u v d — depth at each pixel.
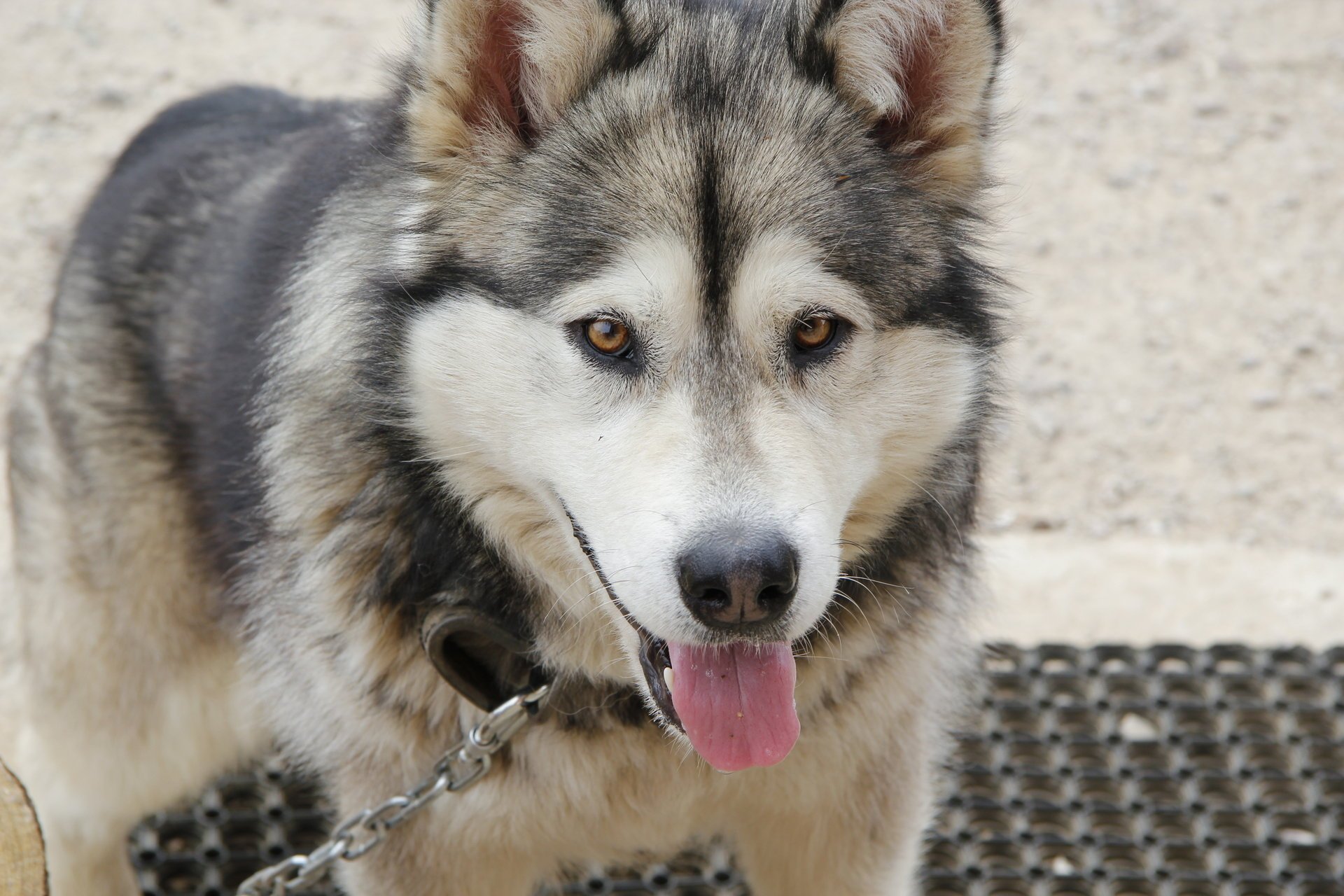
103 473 4.47
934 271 3.44
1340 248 8.79
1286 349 8.08
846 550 3.59
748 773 3.75
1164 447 7.46
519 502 3.51
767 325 3.21
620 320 3.20
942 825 5.15
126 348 4.54
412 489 3.60
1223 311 8.36
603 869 4.96
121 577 4.47
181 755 4.75
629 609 3.10
